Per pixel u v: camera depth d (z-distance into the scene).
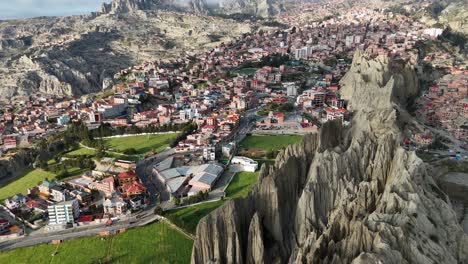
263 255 113.38
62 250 160.50
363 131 155.38
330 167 133.25
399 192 114.56
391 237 96.94
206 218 114.00
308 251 108.31
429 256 98.81
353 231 103.69
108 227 175.62
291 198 136.88
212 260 113.56
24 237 172.62
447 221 114.56
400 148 130.75
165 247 157.38
